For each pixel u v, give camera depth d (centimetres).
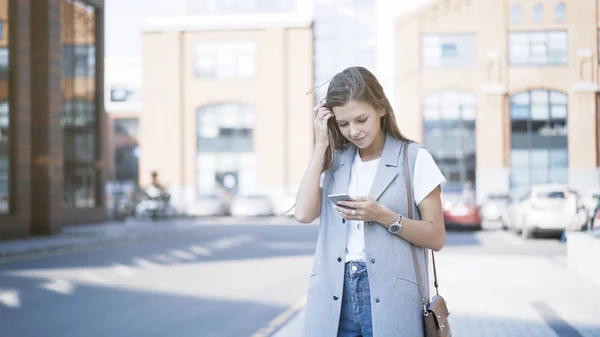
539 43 3438
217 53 4631
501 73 3659
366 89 263
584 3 2452
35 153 2194
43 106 2208
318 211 284
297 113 4569
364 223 268
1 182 1962
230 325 752
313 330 271
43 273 1237
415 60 4031
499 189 3606
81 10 2677
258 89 4594
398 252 267
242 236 2245
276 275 1205
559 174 3266
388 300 263
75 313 832
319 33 4581
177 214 3731
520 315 775
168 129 4622
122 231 2372
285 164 4569
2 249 1614
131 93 4644
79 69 2684
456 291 963
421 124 4016
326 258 275
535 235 2130
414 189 274
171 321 777
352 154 286
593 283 1045
